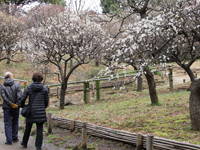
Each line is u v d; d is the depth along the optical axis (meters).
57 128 6.41
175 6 6.08
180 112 6.88
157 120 6.22
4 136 5.73
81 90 17.12
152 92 8.55
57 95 14.80
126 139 4.51
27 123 4.57
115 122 6.50
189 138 4.48
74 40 9.87
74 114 8.49
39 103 4.48
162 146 3.81
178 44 8.72
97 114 8.02
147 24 5.16
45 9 19.11
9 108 4.98
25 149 4.69
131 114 7.40
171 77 13.75
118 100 11.52
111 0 10.11
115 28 14.22
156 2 8.27
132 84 18.42
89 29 10.65
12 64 21.12
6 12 21.55
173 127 5.38
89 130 5.36
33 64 14.59
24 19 20.86
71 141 5.25
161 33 6.14
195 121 4.98
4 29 16.48
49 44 10.06
